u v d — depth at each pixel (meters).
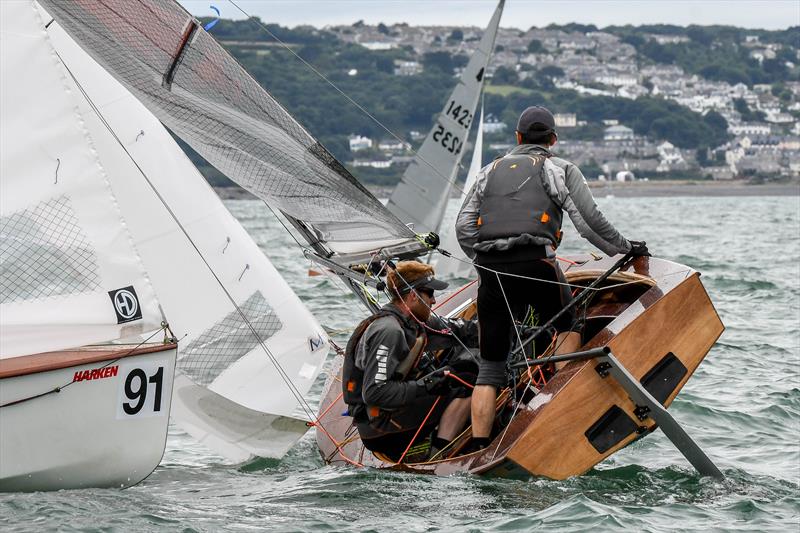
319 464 24.47
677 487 21.61
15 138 19.84
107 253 20.30
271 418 24.39
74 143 20.19
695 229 143.25
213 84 21.44
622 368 21.20
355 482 21.34
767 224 159.75
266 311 26.67
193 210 26.41
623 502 20.36
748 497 20.94
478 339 23.19
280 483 21.94
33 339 19.78
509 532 18.25
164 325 20.83
